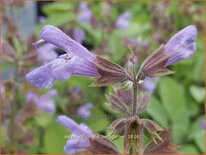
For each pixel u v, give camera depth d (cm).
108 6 33
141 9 40
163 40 31
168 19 32
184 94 29
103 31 32
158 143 13
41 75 11
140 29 34
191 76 30
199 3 40
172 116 26
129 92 13
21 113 23
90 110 27
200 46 32
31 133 23
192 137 26
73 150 14
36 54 23
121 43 31
